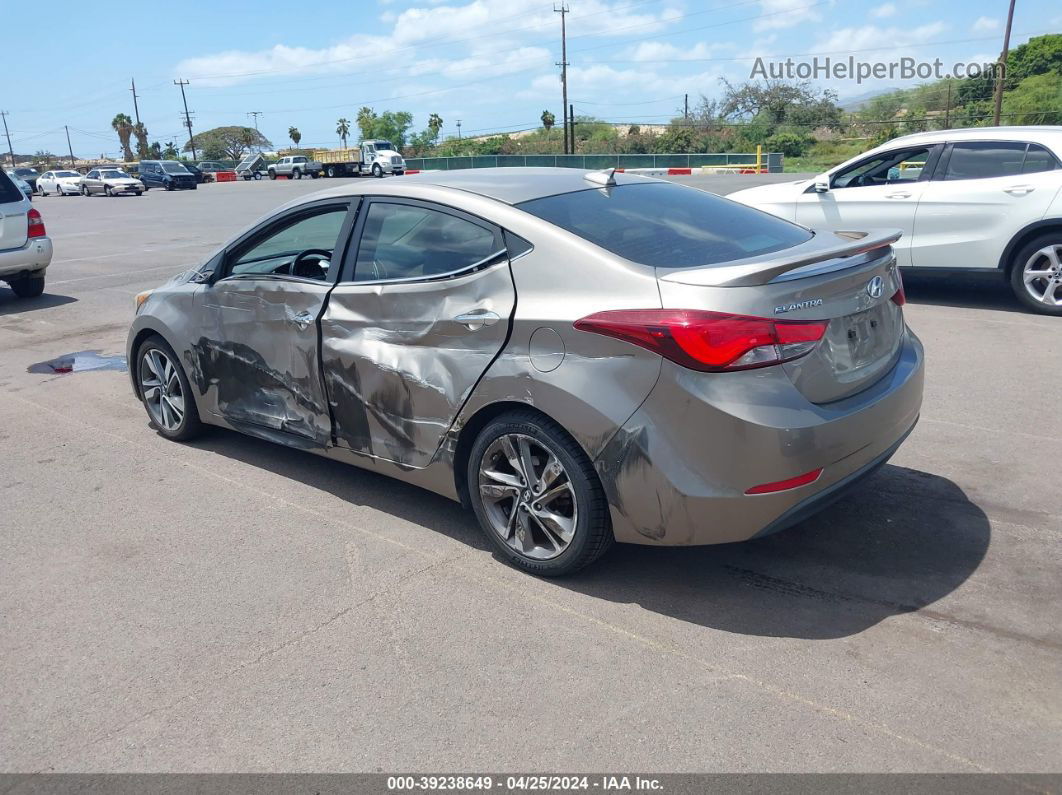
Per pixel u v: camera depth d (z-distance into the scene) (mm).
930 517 4105
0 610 3619
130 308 10438
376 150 52969
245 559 3969
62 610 3600
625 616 3385
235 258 4887
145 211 27891
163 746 2770
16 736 2848
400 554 3965
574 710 2846
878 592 3486
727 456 3104
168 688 3057
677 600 3484
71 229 21844
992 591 3455
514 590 3615
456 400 3717
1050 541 3838
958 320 7996
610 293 3293
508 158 52812
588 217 3705
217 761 2693
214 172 63875
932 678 2932
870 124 61062
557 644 3215
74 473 5105
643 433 3186
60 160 135000
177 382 5453
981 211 8195
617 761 2611
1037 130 8148
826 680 2945
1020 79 61281
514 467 3645
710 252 3594
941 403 5711
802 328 3160
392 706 2906
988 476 4539
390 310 3963
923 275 9281
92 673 3164
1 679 3152
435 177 4281
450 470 3861
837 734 2684
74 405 6480
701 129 63531
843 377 3352
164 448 5488
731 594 3514
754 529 3203
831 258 3312
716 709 2820
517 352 3498
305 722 2850
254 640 3324
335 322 4188
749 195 9742
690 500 3154
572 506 3521
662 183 4457
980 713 2752
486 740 2729
